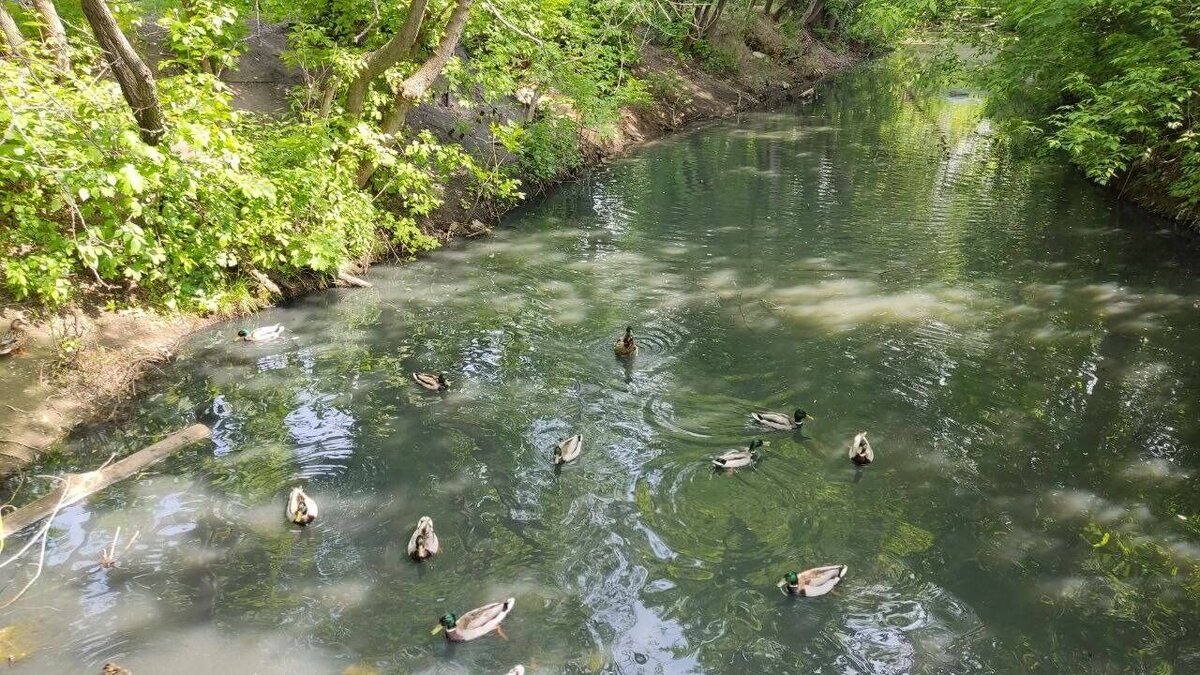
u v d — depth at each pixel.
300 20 15.22
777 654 6.58
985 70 21.31
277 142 12.88
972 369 11.27
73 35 13.09
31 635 6.58
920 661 6.48
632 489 8.79
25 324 10.05
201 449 9.34
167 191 10.84
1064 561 7.54
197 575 7.34
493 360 11.84
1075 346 11.88
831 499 8.58
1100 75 17.88
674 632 6.82
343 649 6.57
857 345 12.13
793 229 18.11
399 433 9.83
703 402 10.62
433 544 7.67
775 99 38.84
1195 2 15.44
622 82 27.83
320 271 14.27
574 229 18.36
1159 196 18.14
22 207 9.88
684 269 15.64
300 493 8.21
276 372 11.25
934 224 18.20
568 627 6.86
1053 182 21.58
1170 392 10.47
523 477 8.98
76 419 9.63
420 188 15.26
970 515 8.24
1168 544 7.70
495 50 17.50
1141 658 6.43
